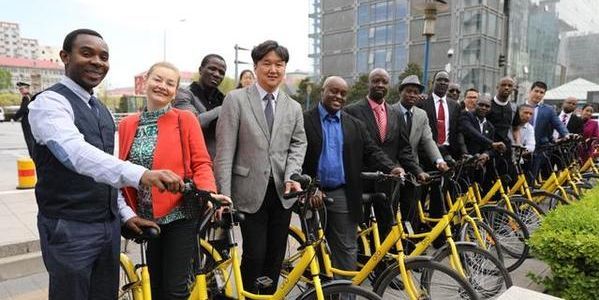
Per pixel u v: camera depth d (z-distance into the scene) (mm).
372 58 41938
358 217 3236
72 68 2004
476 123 4812
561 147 5762
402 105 4070
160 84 2545
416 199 3600
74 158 1785
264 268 3041
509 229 4039
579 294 2809
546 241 2957
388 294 2967
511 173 4918
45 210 1983
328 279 2615
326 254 2691
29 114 1938
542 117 5906
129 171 1764
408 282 2730
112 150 2162
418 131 4059
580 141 6266
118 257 2217
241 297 2387
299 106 3121
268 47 2879
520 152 4965
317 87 39406
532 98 5965
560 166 5859
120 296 2482
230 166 2846
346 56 44438
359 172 3260
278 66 2910
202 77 3961
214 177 2781
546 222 3199
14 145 18047
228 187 2793
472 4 31812
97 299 2174
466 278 2801
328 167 3182
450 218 3254
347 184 3223
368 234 3373
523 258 3939
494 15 32531
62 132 1824
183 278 2531
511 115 5254
